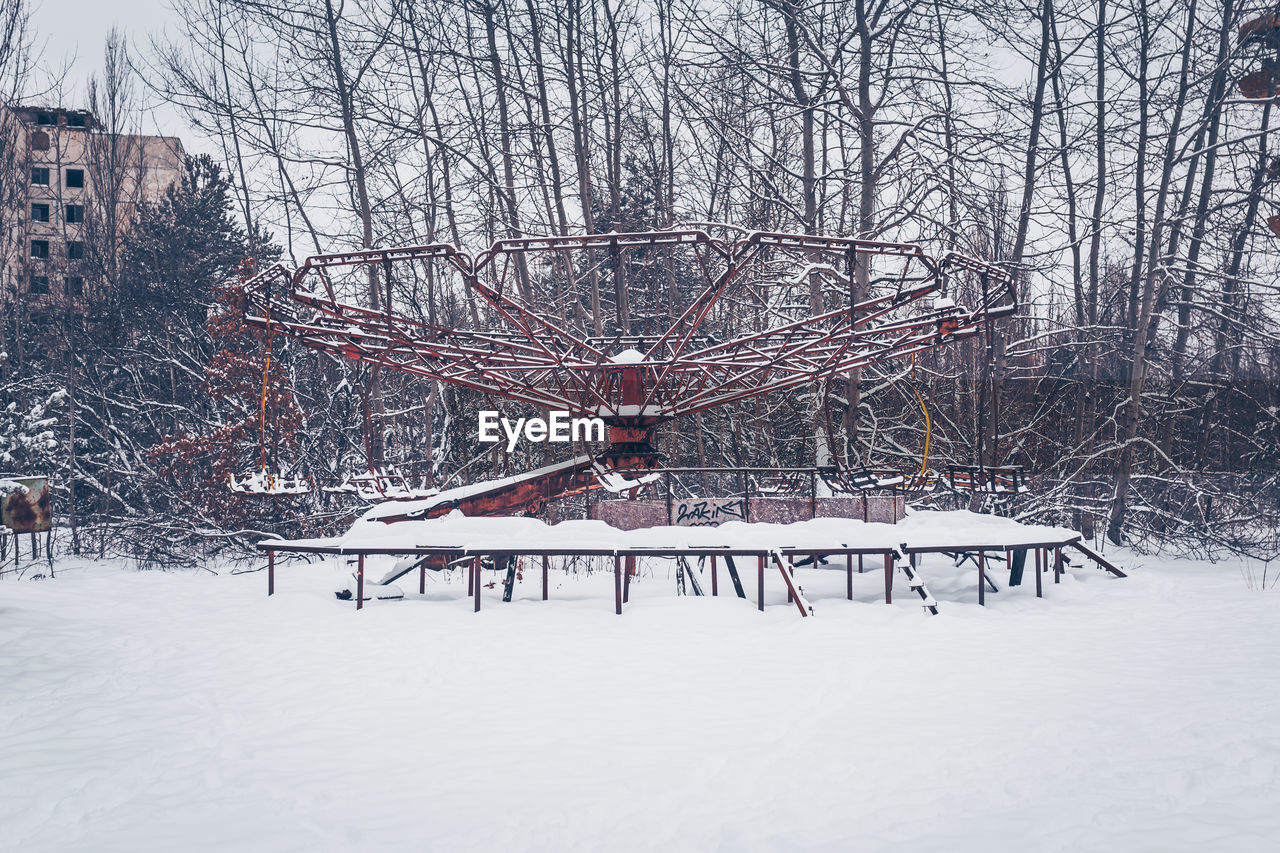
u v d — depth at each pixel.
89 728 6.52
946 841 4.20
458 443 21.38
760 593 10.57
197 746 6.06
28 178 36.69
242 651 9.06
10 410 21.75
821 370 14.33
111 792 5.19
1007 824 4.39
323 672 8.09
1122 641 9.08
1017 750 5.60
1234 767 5.12
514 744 5.91
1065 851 4.03
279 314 13.30
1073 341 21.86
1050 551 14.80
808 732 6.07
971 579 12.93
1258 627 9.74
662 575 14.13
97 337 27.36
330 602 11.62
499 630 9.70
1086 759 5.38
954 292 20.44
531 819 4.59
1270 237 20.02
